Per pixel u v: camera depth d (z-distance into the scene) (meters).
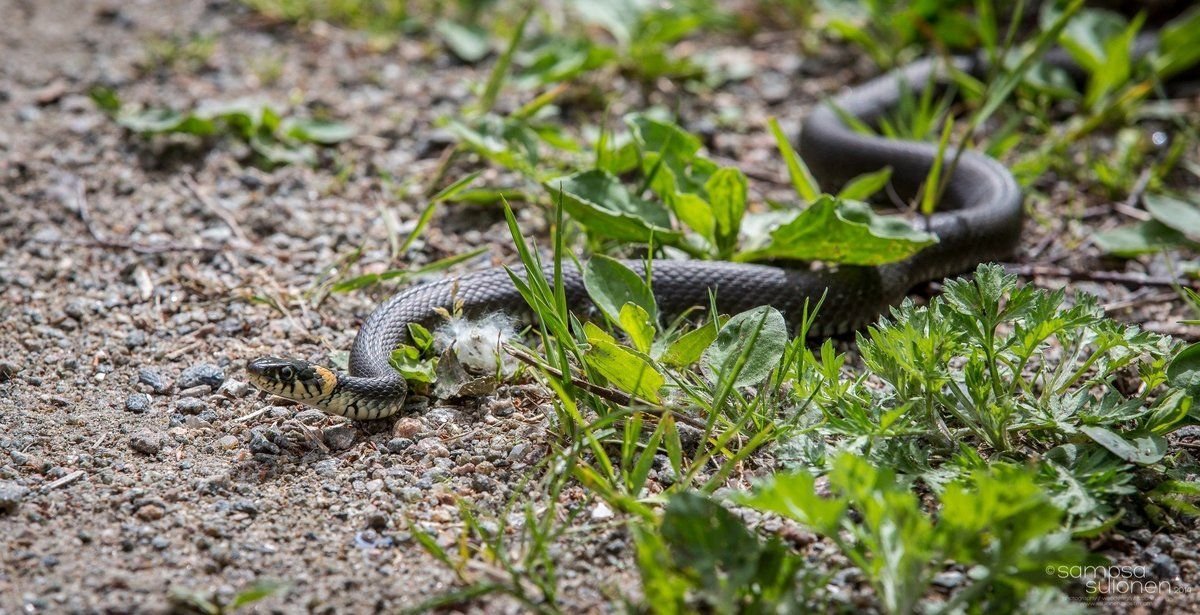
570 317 9.19
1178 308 11.09
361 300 11.04
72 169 13.27
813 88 15.88
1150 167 13.88
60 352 10.20
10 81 15.27
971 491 7.36
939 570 6.85
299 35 16.80
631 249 11.42
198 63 15.91
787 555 6.84
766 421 8.45
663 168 11.23
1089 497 7.51
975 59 15.97
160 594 7.20
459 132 12.36
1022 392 8.95
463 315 10.38
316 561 7.56
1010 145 13.66
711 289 10.69
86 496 8.18
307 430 8.93
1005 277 8.25
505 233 12.20
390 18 17.00
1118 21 15.42
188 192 12.91
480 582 7.26
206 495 8.23
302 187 13.00
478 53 16.09
